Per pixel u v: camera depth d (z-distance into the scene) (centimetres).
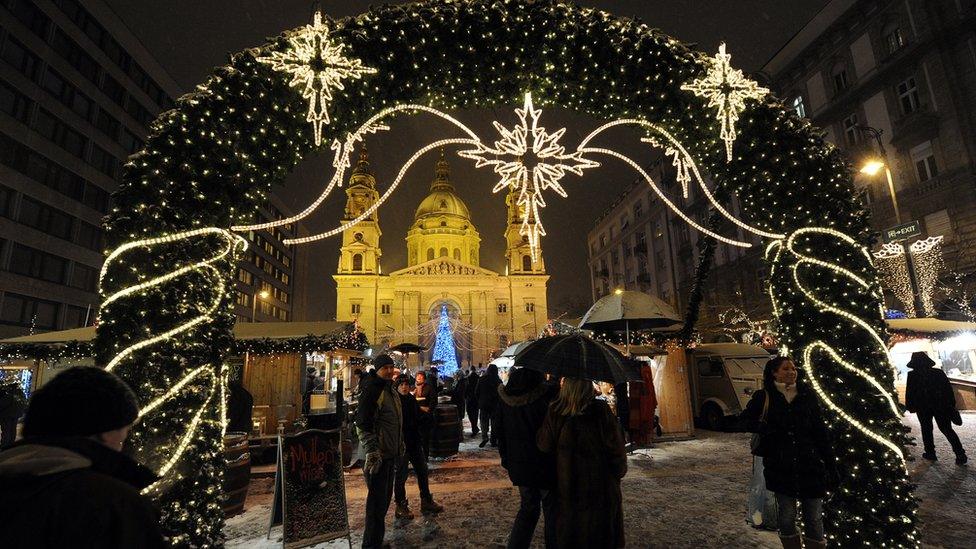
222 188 425
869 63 2328
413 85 492
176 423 375
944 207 1956
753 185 529
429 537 497
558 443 304
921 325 1371
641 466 830
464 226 7769
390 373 491
